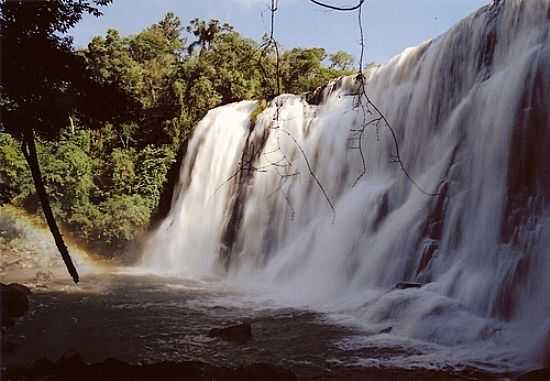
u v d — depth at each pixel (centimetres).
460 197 1641
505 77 1631
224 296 1894
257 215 2541
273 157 2588
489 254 1470
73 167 2956
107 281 2241
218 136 2916
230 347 1246
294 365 1113
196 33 3891
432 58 1995
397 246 1739
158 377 898
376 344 1245
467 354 1162
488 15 1814
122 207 2930
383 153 2112
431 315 1323
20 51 817
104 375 902
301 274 2108
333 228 2088
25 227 2828
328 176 2330
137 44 4009
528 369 1072
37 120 875
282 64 3422
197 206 2873
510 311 1309
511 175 1508
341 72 3506
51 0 820
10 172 2822
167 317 1547
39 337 1349
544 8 1622
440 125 1888
